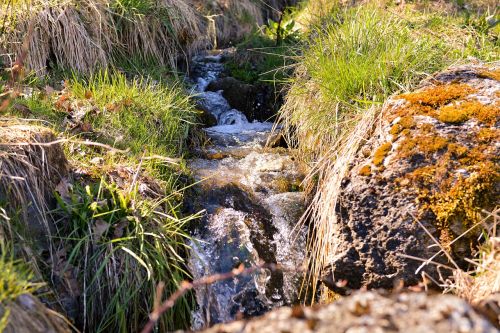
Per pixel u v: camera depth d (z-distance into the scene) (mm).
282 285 3930
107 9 5891
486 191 3357
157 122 5012
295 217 4328
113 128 4672
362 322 2004
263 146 5355
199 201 4348
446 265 3309
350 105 4477
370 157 3699
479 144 3535
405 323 1988
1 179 3289
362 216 3504
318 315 2094
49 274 3334
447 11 6730
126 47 6059
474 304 2852
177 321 3561
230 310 3773
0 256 3021
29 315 2613
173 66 6324
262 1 8219
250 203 4418
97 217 3576
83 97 5012
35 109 4492
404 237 3385
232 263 3959
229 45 7559
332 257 3504
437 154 3531
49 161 3607
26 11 5469
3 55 5223
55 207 3566
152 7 6305
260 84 6363
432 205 3391
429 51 4945
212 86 6379
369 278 3426
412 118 3748
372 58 4797
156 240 3590
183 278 3693
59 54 5535
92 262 3443
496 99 3812
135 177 3762
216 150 5250
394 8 6703
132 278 3461
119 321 3385
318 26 6477
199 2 7512
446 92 3930
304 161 4852
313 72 5012
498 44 5859
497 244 3180
